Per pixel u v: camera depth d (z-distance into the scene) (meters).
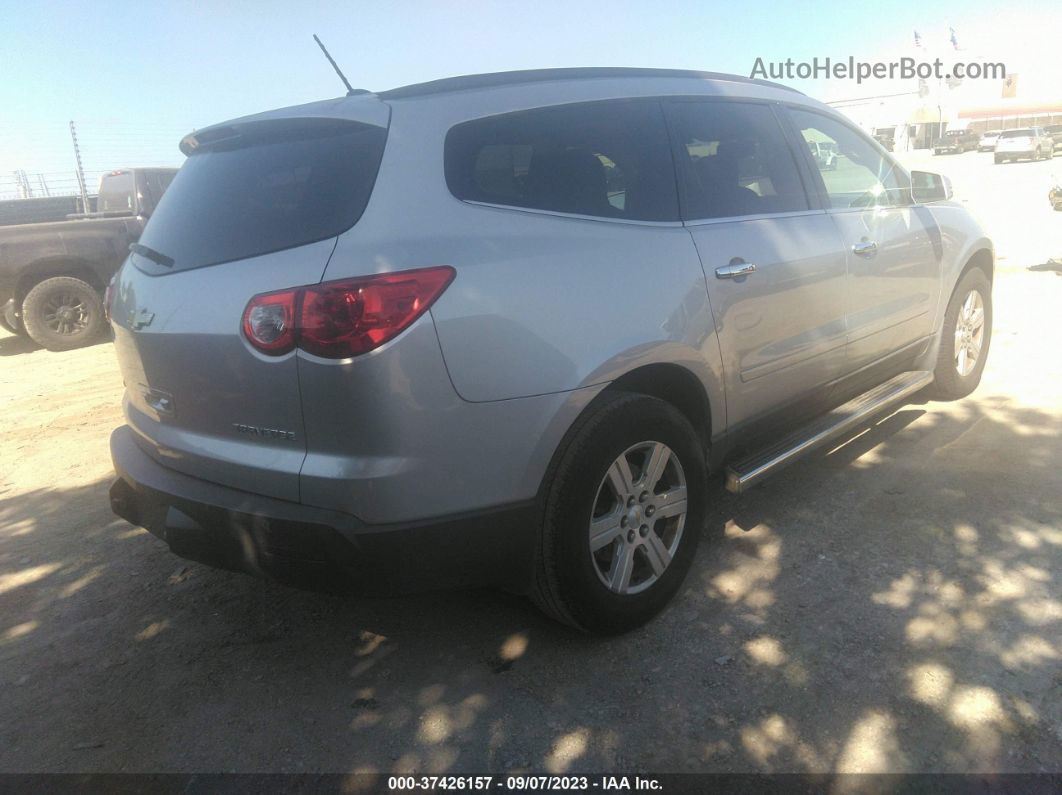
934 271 4.38
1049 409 4.70
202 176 2.83
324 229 2.36
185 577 3.57
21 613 3.35
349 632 3.05
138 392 2.88
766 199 3.42
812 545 3.40
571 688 2.63
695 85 3.33
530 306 2.46
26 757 2.50
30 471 5.07
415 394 2.26
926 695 2.47
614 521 2.75
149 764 2.44
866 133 4.20
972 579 3.06
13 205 12.20
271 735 2.53
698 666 2.69
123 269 3.03
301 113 2.68
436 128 2.53
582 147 2.84
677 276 2.87
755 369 3.24
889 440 4.43
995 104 55.31
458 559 2.44
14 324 9.49
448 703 2.61
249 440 2.46
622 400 2.70
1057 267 9.09
